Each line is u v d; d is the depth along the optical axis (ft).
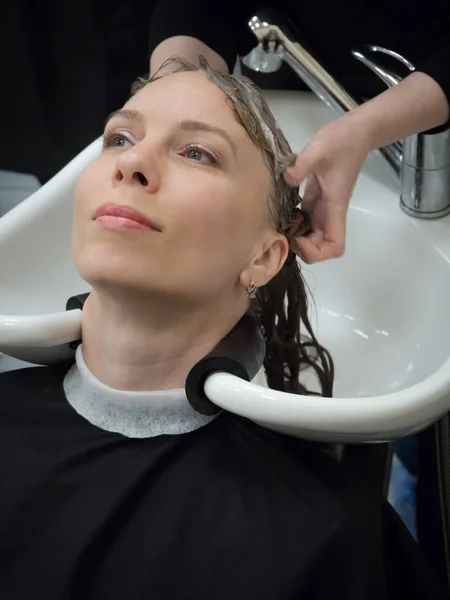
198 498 1.69
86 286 2.29
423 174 2.20
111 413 1.78
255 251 1.70
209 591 1.61
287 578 1.59
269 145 1.69
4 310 2.05
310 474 1.74
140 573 1.65
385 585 1.75
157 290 1.55
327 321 2.51
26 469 1.76
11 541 1.72
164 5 2.49
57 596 1.66
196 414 1.76
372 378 2.33
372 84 2.44
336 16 2.37
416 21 2.32
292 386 2.15
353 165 1.91
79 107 3.42
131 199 1.51
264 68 2.33
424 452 2.98
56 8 3.19
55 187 2.24
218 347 1.71
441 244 2.21
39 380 1.95
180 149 1.61
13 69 3.33
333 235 1.88
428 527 2.83
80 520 1.68
